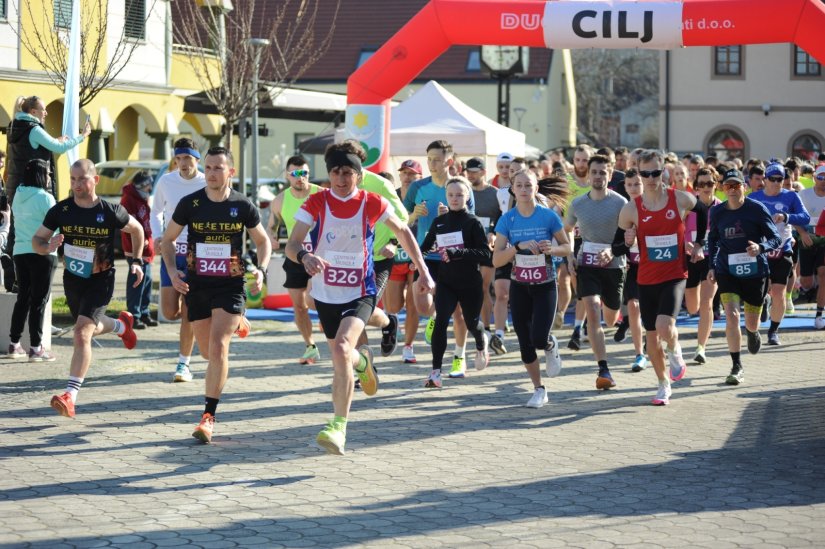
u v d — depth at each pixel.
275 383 12.57
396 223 9.17
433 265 13.25
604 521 7.25
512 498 7.84
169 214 12.43
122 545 6.67
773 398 11.80
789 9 17.11
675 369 11.98
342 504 7.66
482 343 12.81
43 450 9.17
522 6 18.34
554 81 60.59
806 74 51.25
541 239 11.25
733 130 52.16
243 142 26.48
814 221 18.64
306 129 58.81
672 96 52.62
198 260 9.70
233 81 26.48
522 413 11.01
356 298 9.09
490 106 58.00
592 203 12.70
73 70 15.85
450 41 19.03
